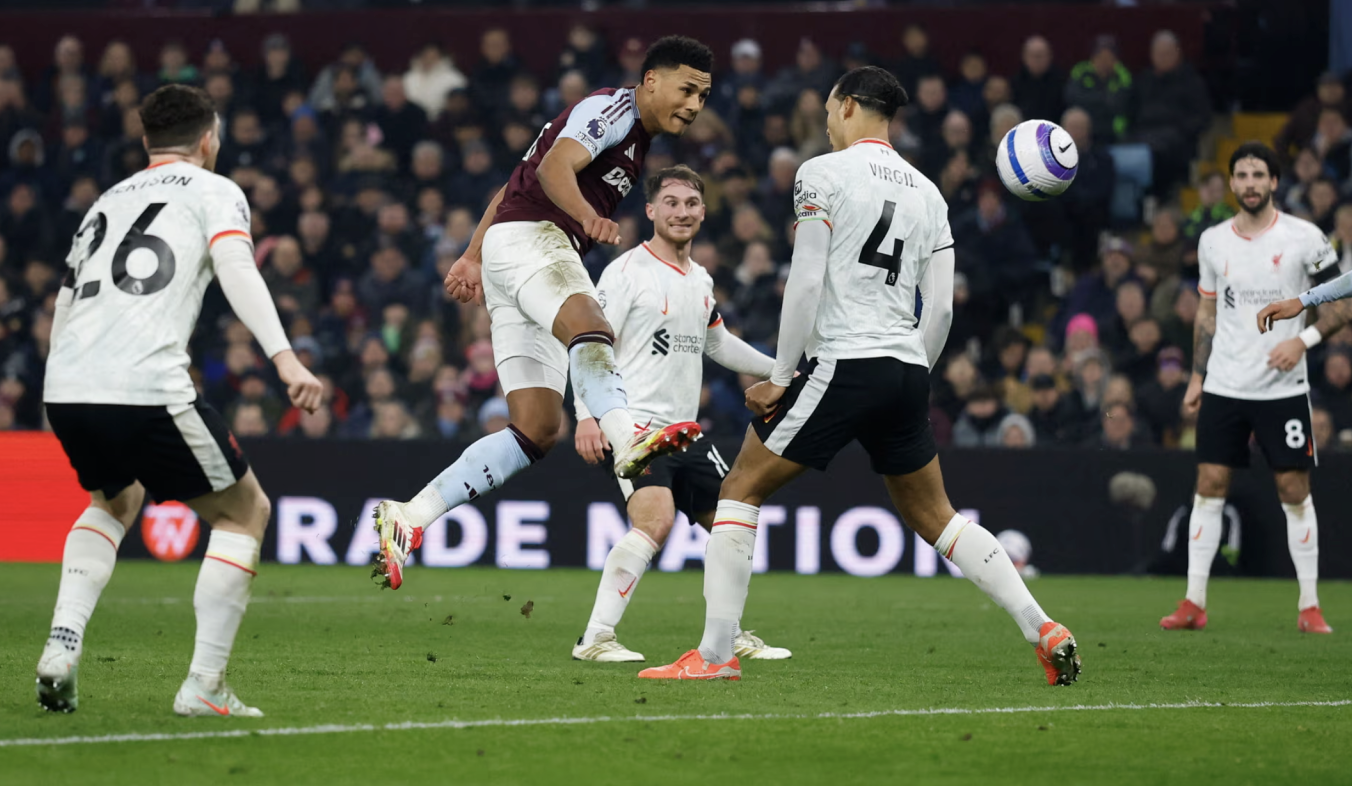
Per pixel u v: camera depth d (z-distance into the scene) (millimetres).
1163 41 60438
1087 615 32656
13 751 14211
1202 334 31344
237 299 15391
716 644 20219
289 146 61438
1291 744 15555
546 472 44938
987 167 57969
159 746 14500
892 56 64375
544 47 66562
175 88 16484
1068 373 50094
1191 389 31156
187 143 16406
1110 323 52500
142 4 72125
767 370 25469
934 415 49844
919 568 43688
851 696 18703
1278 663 23422
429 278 56656
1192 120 60000
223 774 13422
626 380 24406
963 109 60062
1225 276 30734
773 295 52281
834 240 19250
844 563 44031
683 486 24766
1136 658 23969
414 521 19359
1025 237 55469
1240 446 30312
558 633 27375
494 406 49438
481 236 21781
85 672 20188
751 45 61938
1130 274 53094
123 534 16828
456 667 21625
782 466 19562
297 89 64562
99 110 64938
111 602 32906
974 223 55344
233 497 16016
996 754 14820
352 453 45719
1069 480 43781
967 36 63844
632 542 23344
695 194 24422
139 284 15469
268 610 31562
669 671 20219
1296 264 30172
